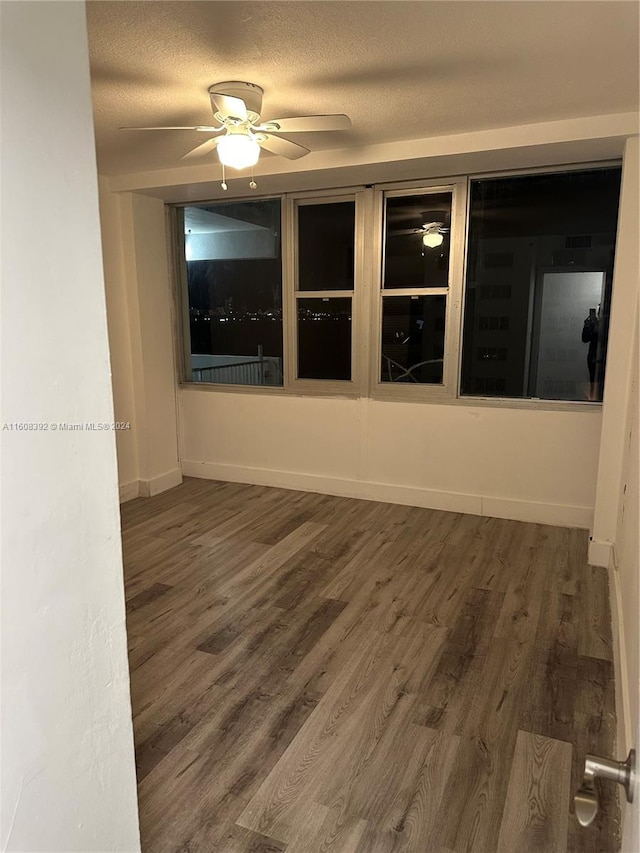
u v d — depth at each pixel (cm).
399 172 380
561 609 287
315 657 248
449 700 220
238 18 198
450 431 423
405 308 423
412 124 312
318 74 244
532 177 379
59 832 103
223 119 255
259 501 457
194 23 201
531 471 404
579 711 214
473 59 231
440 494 432
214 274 487
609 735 202
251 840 162
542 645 256
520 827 167
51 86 88
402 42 217
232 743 198
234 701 220
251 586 312
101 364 101
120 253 446
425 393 426
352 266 433
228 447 508
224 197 454
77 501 99
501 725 207
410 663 243
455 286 404
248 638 262
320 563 341
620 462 324
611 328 317
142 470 473
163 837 162
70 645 101
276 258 459
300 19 198
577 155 338
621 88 262
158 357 480
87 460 100
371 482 456
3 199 82
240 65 236
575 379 389
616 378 319
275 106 284
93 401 100
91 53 223
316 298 449
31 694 94
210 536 384
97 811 112
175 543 372
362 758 192
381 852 159
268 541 375
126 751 118
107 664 110
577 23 202
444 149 335
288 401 475
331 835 164
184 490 488
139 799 175
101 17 196
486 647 255
